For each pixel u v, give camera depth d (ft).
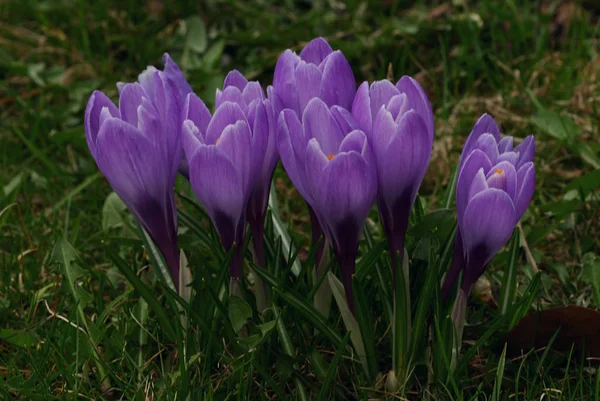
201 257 2.38
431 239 2.37
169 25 3.98
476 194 2.12
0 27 3.90
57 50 3.78
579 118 3.10
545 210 2.77
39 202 3.01
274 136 2.21
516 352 2.38
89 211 2.94
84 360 2.41
